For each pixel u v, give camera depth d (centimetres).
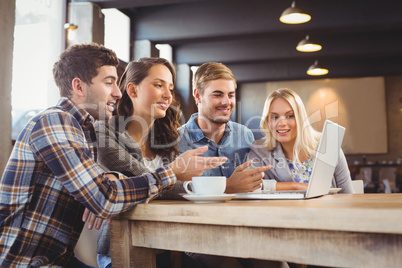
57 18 558
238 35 792
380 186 920
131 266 119
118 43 759
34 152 119
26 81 465
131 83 203
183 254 157
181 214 108
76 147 118
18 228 120
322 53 930
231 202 121
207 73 236
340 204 101
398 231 80
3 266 119
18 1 461
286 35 804
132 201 117
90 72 143
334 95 1208
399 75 1119
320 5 755
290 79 1133
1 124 407
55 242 123
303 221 90
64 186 117
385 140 1177
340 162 212
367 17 738
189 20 798
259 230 98
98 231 154
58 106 132
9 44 419
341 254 88
